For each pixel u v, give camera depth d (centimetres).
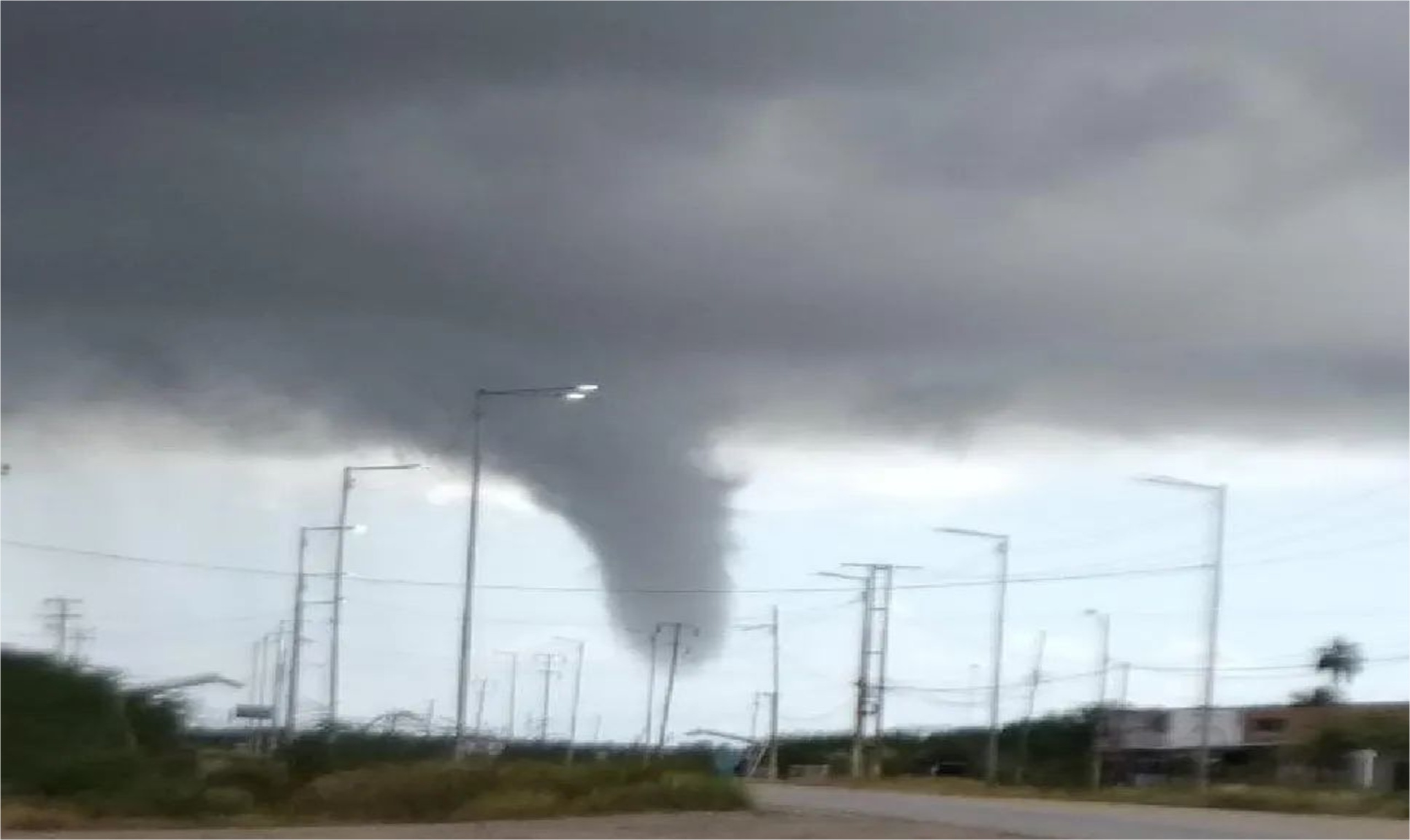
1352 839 4544
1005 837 4409
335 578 8069
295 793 5306
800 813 5638
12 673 4912
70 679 5097
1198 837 4581
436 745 6606
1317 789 8519
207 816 4638
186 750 5644
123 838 3788
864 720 12081
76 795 4625
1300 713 10494
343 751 6156
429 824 4603
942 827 4775
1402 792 8025
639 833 4297
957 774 13388
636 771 6203
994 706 10588
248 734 8288
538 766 6106
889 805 6712
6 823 4069
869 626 12156
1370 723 9669
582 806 5478
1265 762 10575
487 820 5000
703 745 10719
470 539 6250
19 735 4759
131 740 5175
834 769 14438
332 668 6875
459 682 6231
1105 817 5803
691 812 5578
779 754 15062
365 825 4484
